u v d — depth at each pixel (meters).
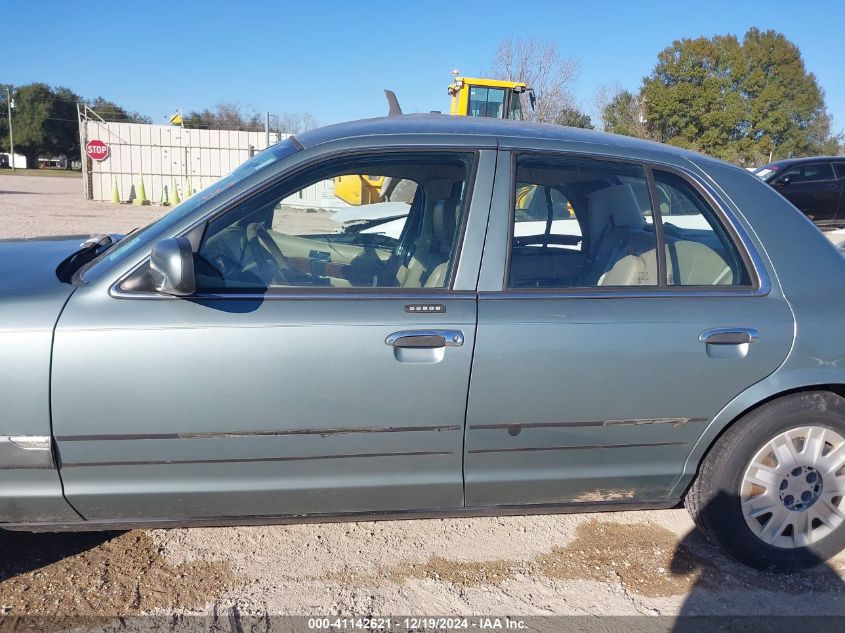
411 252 2.82
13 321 2.43
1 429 2.42
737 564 3.05
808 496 2.95
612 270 2.82
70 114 75.38
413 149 2.76
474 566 2.99
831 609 2.77
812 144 42.88
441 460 2.69
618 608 2.74
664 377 2.71
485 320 2.60
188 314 2.49
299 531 3.21
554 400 2.66
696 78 37.91
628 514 3.44
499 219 2.73
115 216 18.59
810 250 2.93
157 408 2.47
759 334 2.75
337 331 2.53
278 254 2.74
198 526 2.71
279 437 2.56
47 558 2.94
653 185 2.89
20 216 17.47
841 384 2.86
